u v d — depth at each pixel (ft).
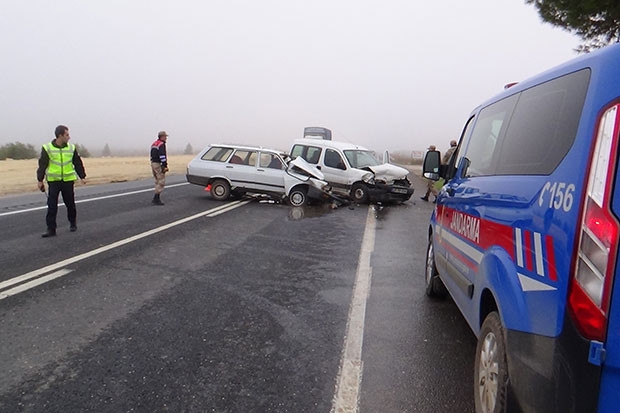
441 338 13.12
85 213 32.65
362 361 11.57
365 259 22.70
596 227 5.51
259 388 10.08
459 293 11.65
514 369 6.93
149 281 17.62
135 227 28.30
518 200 7.68
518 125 9.21
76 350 11.63
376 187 45.06
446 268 13.56
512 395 6.97
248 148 43.70
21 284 16.63
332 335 13.12
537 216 6.80
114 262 20.08
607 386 5.46
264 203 43.34
